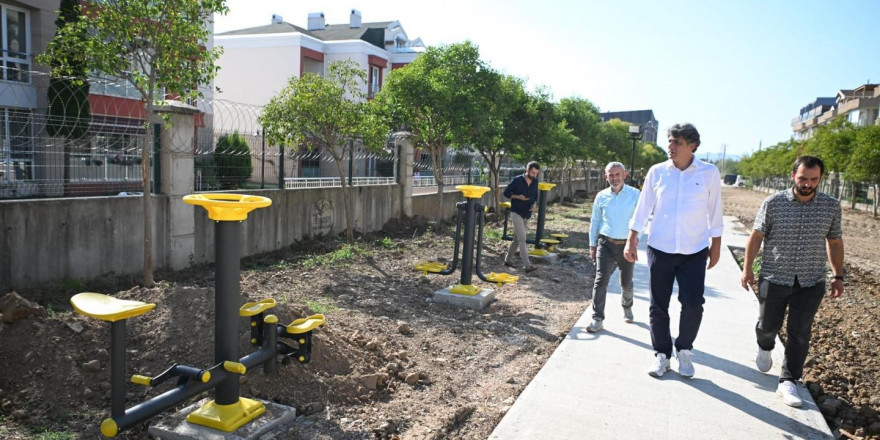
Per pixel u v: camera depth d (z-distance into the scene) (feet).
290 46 106.22
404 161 49.16
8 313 14.46
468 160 68.49
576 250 42.16
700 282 15.85
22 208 21.93
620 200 19.99
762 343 16.39
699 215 15.76
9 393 13.10
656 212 16.30
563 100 91.40
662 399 14.62
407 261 34.35
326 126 36.09
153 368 14.37
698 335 20.38
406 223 48.67
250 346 14.82
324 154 41.55
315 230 38.32
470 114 47.01
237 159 33.12
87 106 38.68
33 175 26.22
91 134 27.30
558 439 12.41
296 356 13.74
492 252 39.04
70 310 20.49
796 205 14.69
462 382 16.29
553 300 26.43
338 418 13.00
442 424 13.26
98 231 24.67
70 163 26.78
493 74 49.14
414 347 18.72
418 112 47.29
